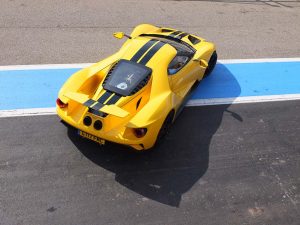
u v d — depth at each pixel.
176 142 6.06
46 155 5.43
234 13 11.56
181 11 11.06
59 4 10.33
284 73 8.66
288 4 13.20
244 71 8.52
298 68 8.94
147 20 10.13
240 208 5.15
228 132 6.50
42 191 4.89
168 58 5.86
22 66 7.47
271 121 6.97
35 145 5.57
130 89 5.25
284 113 7.26
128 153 5.65
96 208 4.80
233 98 7.50
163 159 5.69
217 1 12.37
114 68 5.52
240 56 9.11
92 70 5.79
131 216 4.77
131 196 5.03
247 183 5.55
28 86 6.91
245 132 6.57
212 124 6.63
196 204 5.09
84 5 10.48
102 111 4.50
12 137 5.66
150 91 5.41
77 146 5.64
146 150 5.76
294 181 5.73
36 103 6.50
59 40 8.59
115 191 5.06
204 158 5.86
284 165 6.00
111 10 10.41
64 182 5.07
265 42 9.98
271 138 6.54
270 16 11.80
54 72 7.45
